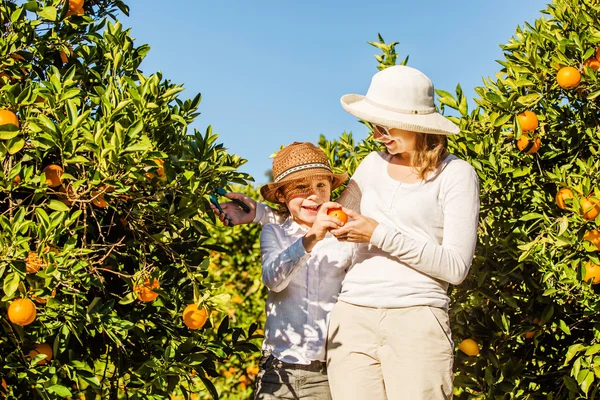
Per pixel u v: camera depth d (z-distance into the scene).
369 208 2.92
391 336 2.71
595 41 3.62
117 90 2.98
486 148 3.87
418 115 2.83
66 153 2.64
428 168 2.82
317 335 3.08
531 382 3.85
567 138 3.92
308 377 3.05
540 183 3.87
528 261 3.68
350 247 3.17
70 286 2.65
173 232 3.18
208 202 3.10
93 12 3.52
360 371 2.77
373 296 2.77
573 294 3.58
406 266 2.77
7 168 2.69
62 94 2.74
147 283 2.85
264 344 3.21
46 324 2.69
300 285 3.12
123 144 2.60
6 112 2.61
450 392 2.71
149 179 2.86
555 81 3.81
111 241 3.08
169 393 3.13
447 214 2.76
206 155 3.07
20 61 3.03
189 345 3.03
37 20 2.98
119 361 3.03
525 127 3.71
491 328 3.75
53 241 2.56
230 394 7.76
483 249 3.81
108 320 2.73
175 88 2.95
